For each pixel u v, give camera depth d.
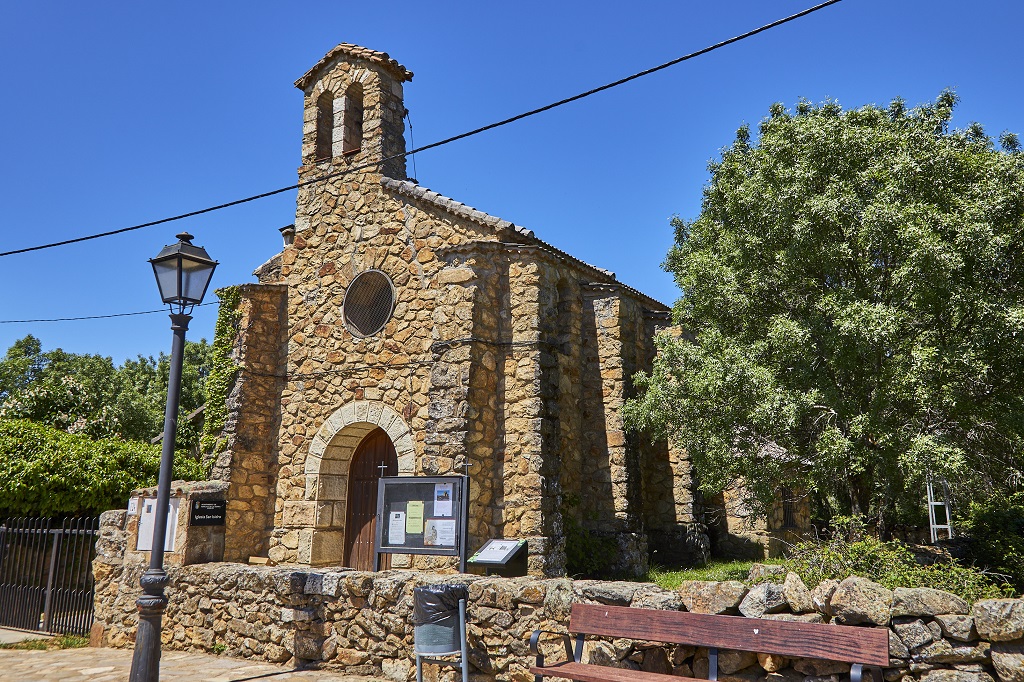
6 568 12.93
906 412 9.08
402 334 13.05
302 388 13.96
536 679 6.89
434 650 7.20
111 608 11.11
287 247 15.02
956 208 8.97
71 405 20.94
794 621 5.61
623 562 12.16
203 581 10.16
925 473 8.08
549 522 11.41
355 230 14.11
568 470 12.89
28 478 14.39
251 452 13.62
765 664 5.98
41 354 33.78
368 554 13.23
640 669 6.47
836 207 9.03
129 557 11.28
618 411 13.20
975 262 8.57
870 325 8.43
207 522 11.57
